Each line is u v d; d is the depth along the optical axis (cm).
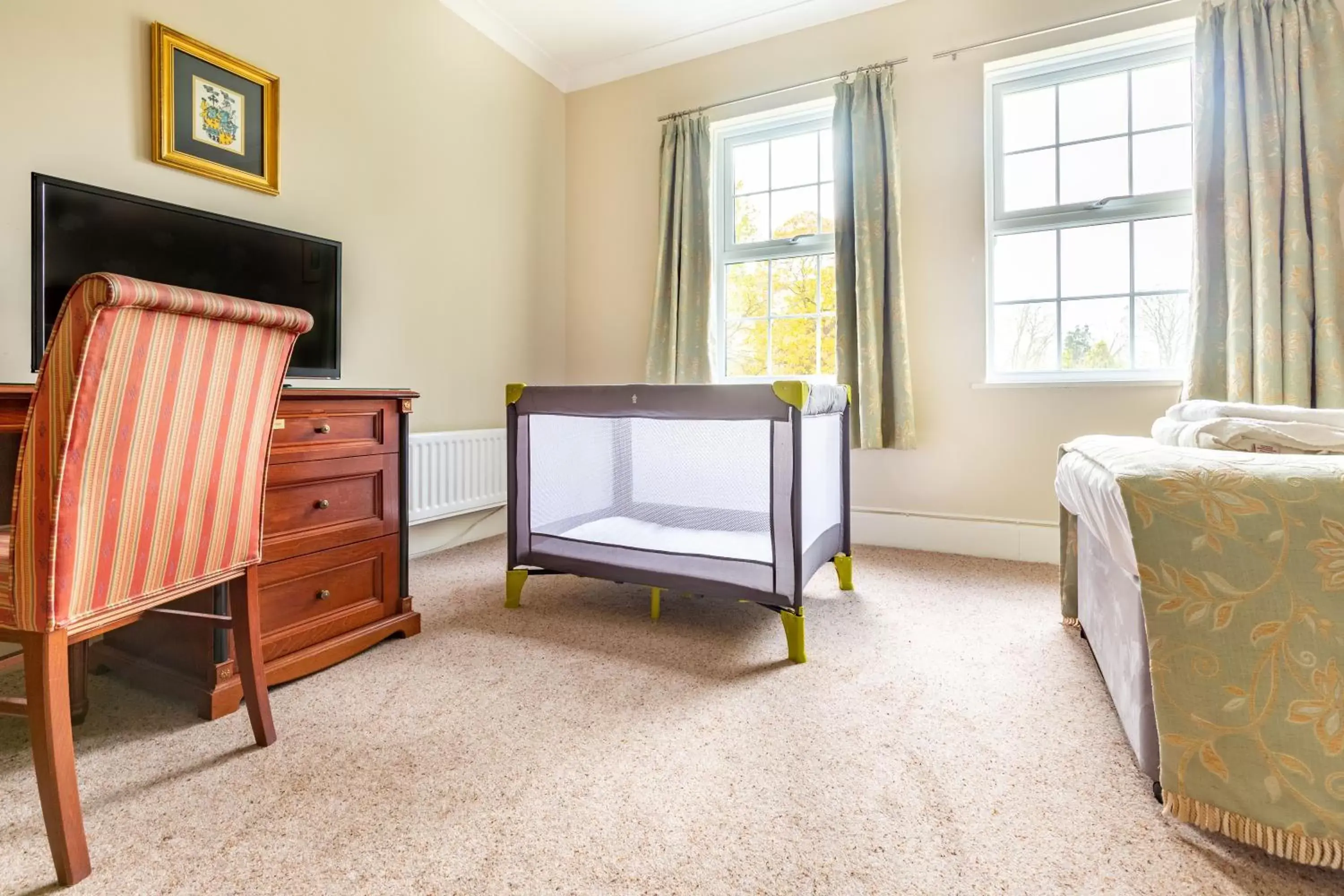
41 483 85
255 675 119
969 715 130
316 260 215
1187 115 245
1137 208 251
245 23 206
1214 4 229
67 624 86
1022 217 268
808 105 301
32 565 85
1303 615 79
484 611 202
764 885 84
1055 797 102
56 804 84
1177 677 86
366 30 247
